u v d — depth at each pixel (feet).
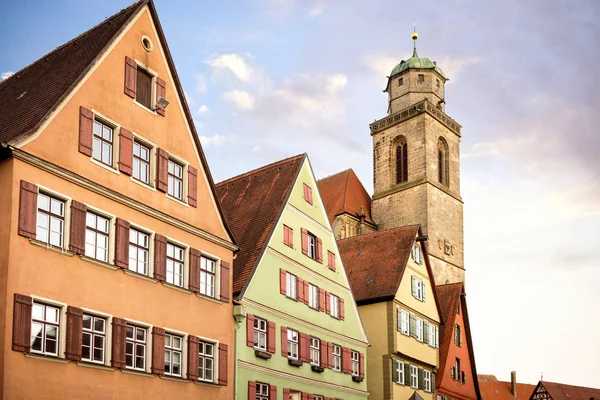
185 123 124.67
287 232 149.59
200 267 123.75
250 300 133.80
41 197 97.04
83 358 99.91
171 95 122.31
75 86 104.01
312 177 162.81
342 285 168.45
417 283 196.24
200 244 123.85
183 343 117.08
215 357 123.65
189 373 116.26
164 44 121.60
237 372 127.54
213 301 124.57
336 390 158.71
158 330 111.55
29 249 93.66
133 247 111.04
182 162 122.83
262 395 134.92
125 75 112.98
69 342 96.63
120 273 106.73
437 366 201.87
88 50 113.19
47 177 97.50
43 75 115.55
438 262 340.80
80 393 97.76
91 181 103.30
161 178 117.08
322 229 163.73
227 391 124.47
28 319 91.86
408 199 348.59
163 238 115.44
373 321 181.47
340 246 203.82
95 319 102.53
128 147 111.55
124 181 110.01
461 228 361.10
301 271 152.76
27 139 95.71
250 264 137.90
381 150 365.61
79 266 100.27
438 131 361.10
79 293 99.71
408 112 357.61
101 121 108.47
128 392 105.09
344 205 336.70
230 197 161.48
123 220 108.06
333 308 163.63
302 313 150.41
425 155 349.82
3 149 93.20
